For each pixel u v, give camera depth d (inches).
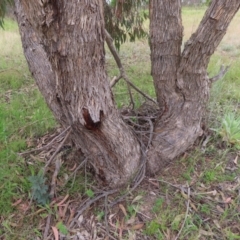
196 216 62.4
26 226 61.9
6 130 91.8
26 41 71.8
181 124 73.1
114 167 65.5
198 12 253.0
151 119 82.6
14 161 78.4
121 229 60.8
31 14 48.2
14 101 112.2
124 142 63.3
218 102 100.1
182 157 76.0
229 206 64.9
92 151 63.1
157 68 69.7
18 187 70.1
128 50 179.8
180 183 70.2
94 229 60.9
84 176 71.7
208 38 61.3
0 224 62.4
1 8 115.1
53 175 68.4
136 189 68.4
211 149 79.6
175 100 71.7
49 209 63.9
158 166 72.7
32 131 93.0
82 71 50.4
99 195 66.6
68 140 78.3
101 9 48.9
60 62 49.8
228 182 71.0
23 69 149.1
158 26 65.4
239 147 80.2
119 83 124.2
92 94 53.0
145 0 119.5
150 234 59.6
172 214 62.9
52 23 46.1
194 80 68.3
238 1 56.7
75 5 45.0
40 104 109.0
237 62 148.5
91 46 49.0
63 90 53.1
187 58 65.4
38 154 80.8
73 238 59.5
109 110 57.2
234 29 218.2
